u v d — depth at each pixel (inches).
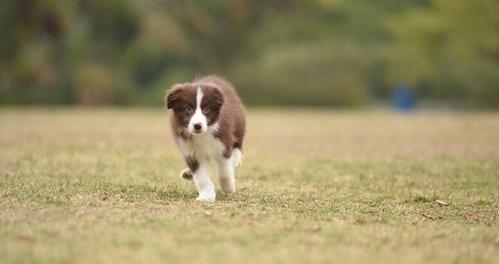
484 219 369.1
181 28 2501.2
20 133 828.6
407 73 2069.4
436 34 1935.3
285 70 2158.0
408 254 284.5
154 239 295.1
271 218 341.1
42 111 1499.8
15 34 2065.7
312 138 831.1
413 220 355.9
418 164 586.9
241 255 276.4
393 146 737.0
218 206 370.3
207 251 280.7
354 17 2549.2
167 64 2524.6
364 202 407.8
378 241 302.8
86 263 264.5
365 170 552.7
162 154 633.0
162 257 272.4
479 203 418.0
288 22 2581.2
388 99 2349.9
